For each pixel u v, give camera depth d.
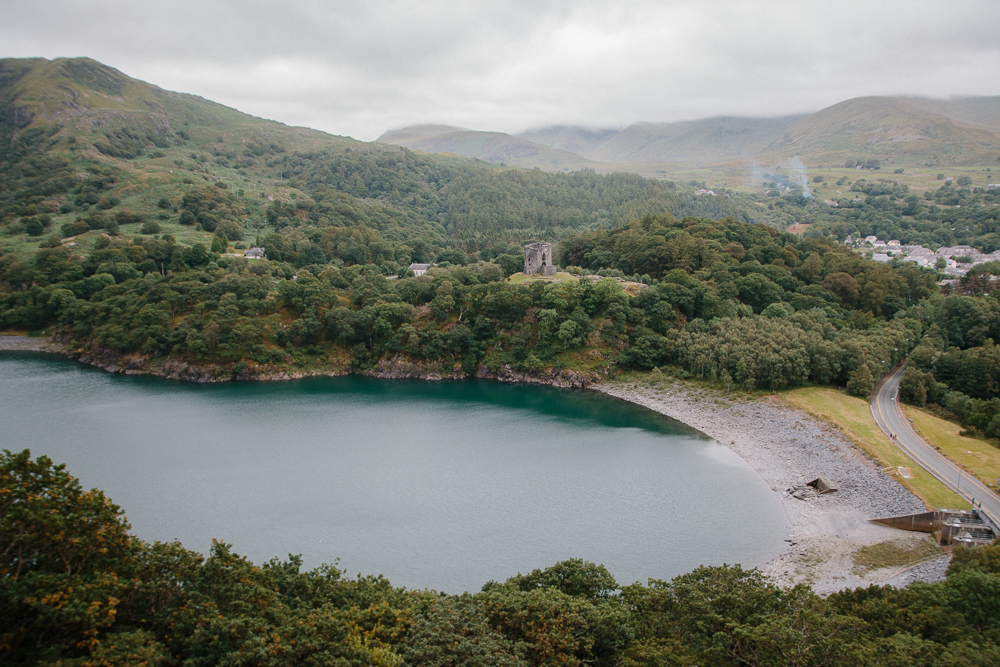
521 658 42.31
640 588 55.69
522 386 164.25
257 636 37.06
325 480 99.19
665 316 166.50
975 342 153.38
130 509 87.44
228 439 118.69
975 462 98.00
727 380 141.00
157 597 40.31
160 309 175.38
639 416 136.38
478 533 82.19
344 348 180.50
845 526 82.94
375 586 53.75
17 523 35.16
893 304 178.75
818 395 130.38
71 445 113.38
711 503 91.25
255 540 79.25
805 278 192.88
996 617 48.59
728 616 47.78
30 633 34.50
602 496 93.94
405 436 122.19
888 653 41.72
